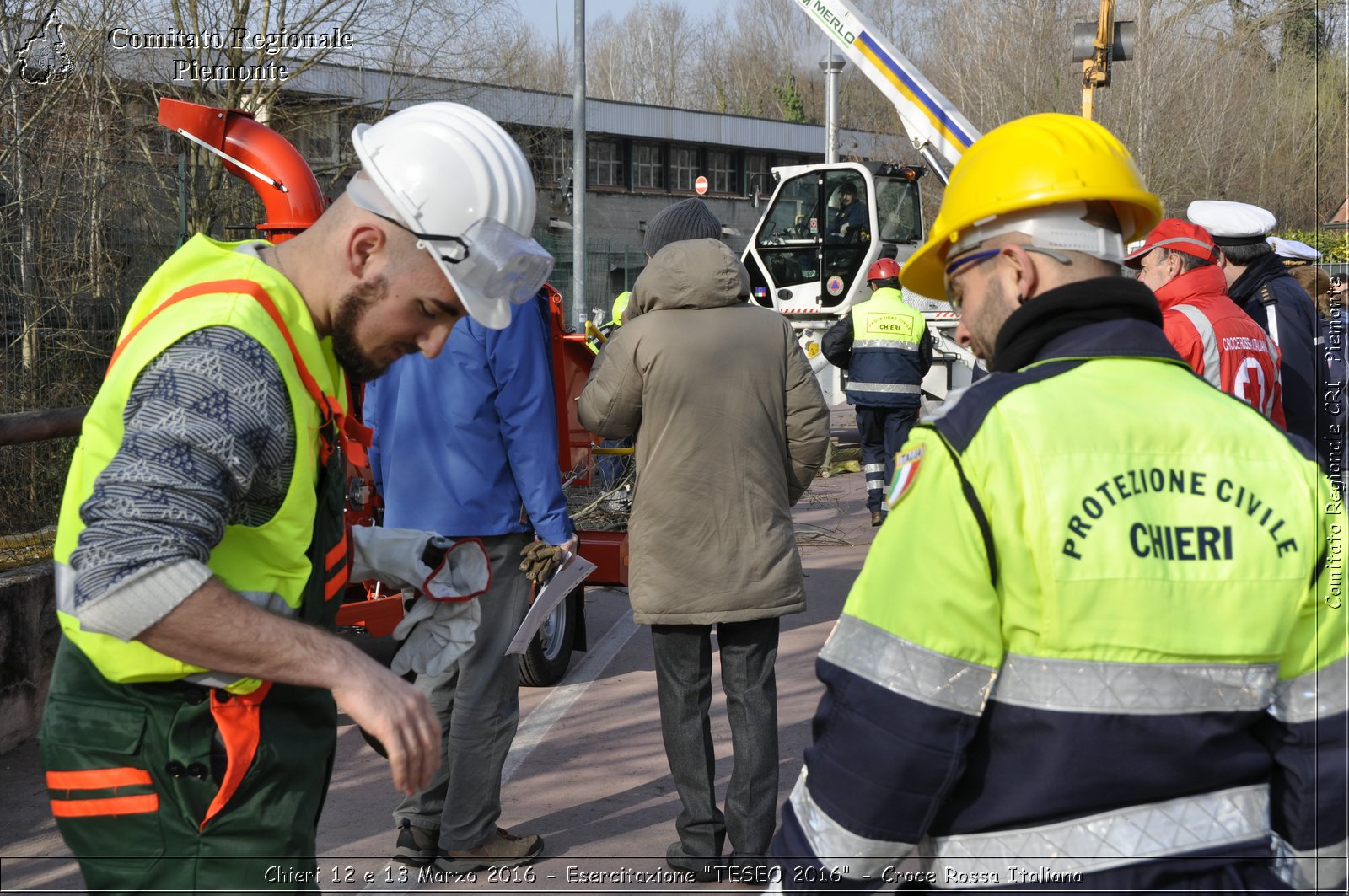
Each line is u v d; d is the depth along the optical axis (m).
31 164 7.27
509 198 1.97
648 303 3.70
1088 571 1.49
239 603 1.66
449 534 3.62
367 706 1.69
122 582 1.58
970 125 11.28
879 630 1.55
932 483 1.54
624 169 37.91
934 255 1.83
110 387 1.77
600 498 6.36
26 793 4.38
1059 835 1.52
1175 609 1.50
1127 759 1.50
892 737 1.52
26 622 4.91
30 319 6.71
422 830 3.75
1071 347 1.62
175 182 8.49
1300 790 1.58
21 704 4.89
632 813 4.24
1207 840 1.52
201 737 1.81
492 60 18.67
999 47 23.42
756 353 3.63
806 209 16.23
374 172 1.90
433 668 2.44
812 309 16.09
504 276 1.97
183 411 1.66
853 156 30.41
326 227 1.92
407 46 16.98
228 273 1.83
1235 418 1.60
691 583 3.57
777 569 3.60
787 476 3.82
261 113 15.44
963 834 1.56
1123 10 22.20
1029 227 1.65
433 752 1.74
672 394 3.58
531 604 3.76
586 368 6.14
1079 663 1.50
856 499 11.85
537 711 5.42
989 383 1.60
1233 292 5.32
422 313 1.94
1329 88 17.38
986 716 1.54
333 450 1.93
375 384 3.78
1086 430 1.53
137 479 1.61
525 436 3.61
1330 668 1.58
